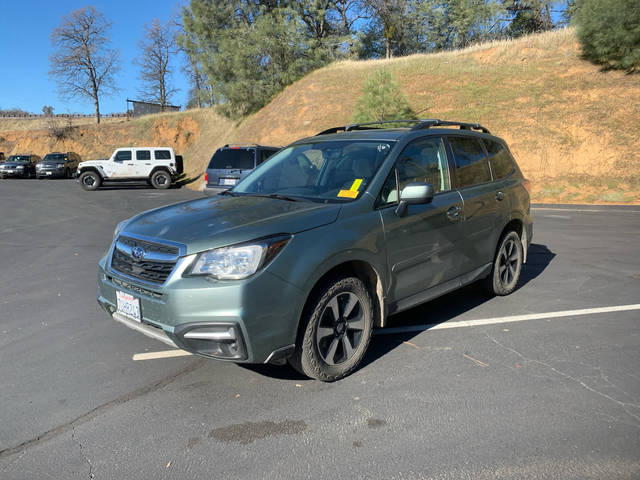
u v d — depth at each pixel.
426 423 2.73
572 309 4.70
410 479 2.26
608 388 3.10
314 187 3.79
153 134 42.03
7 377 3.40
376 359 3.63
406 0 41.44
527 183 5.45
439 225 3.95
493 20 42.00
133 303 3.09
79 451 2.52
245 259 2.78
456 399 3.00
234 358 2.83
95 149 42.97
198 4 33.12
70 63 47.38
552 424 2.69
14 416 2.88
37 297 5.36
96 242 8.82
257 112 31.88
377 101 19.94
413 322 4.42
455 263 4.21
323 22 39.38
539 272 6.18
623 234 8.91
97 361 3.66
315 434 2.65
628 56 19.52
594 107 18.78
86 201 17.00
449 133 4.49
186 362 3.63
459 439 2.57
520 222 5.20
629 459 2.37
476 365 3.48
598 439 2.54
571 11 26.89
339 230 3.17
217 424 2.76
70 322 4.54
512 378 3.27
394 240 3.53
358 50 36.16
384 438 2.60
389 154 3.76
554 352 3.68
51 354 3.79
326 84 28.34
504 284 5.07
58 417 2.86
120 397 3.10
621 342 3.85
